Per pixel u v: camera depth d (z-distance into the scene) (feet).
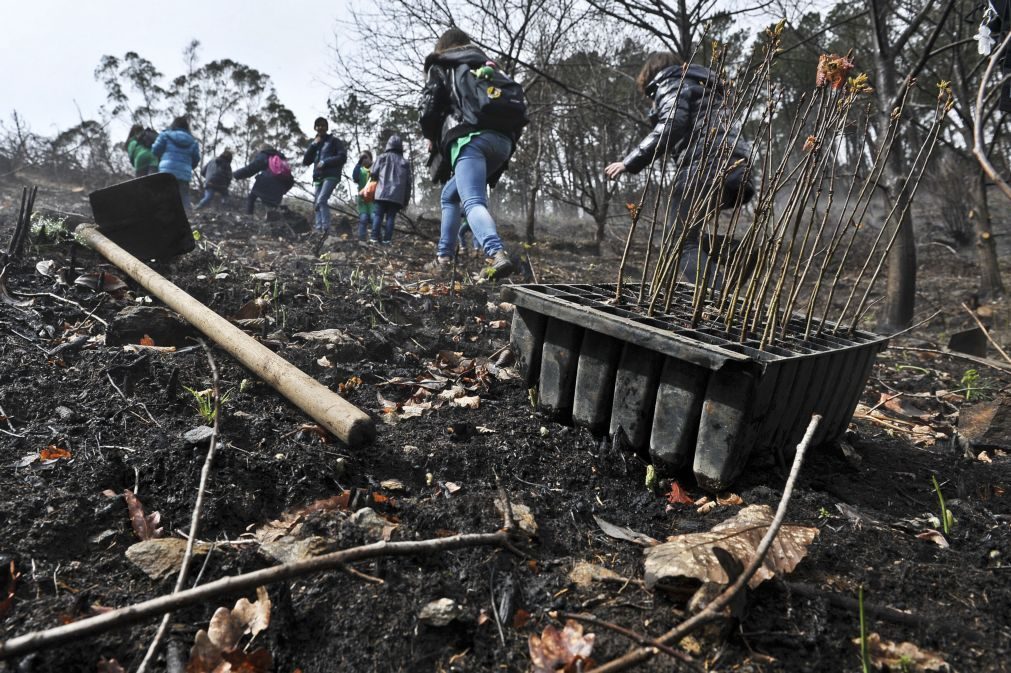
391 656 4.66
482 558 5.63
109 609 4.77
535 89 32.63
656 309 8.50
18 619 4.55
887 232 29.12
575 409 7.86
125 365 8.17
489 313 13.99
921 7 21.52
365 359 10.33
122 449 6.59
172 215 12.59
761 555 4.66
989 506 7.35
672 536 6.17
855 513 6.75
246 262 15.39
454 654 4.73
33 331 9.21
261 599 5.00
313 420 7.66
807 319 7.78
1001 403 9.41
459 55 15.12
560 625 4.96
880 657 4.81
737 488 7.09
